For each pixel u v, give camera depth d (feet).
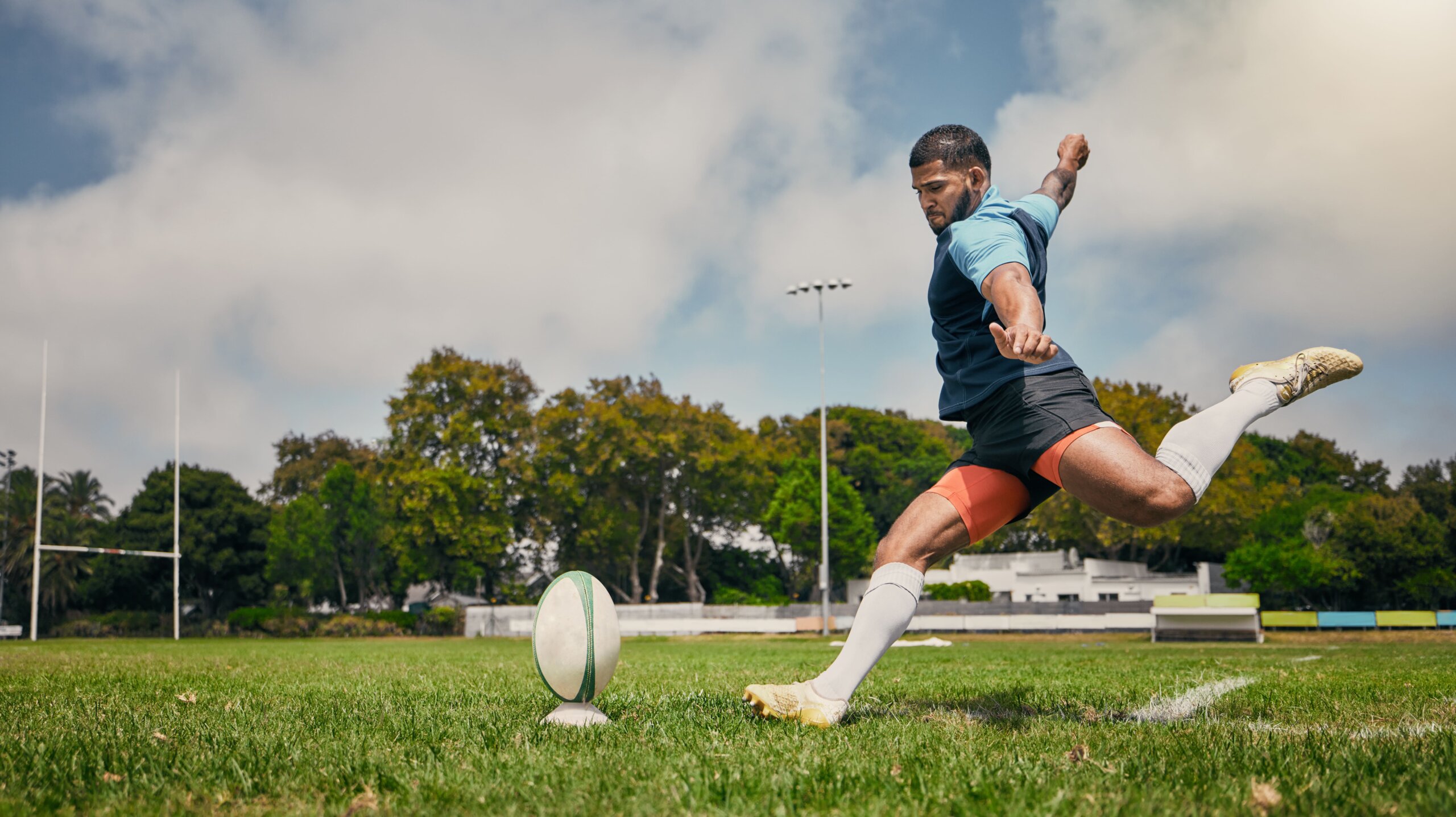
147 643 98.17
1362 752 11.14
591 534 166.91
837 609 141.38
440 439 164.96
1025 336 10.65
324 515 172.24
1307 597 142.61
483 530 161.58
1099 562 164.55
